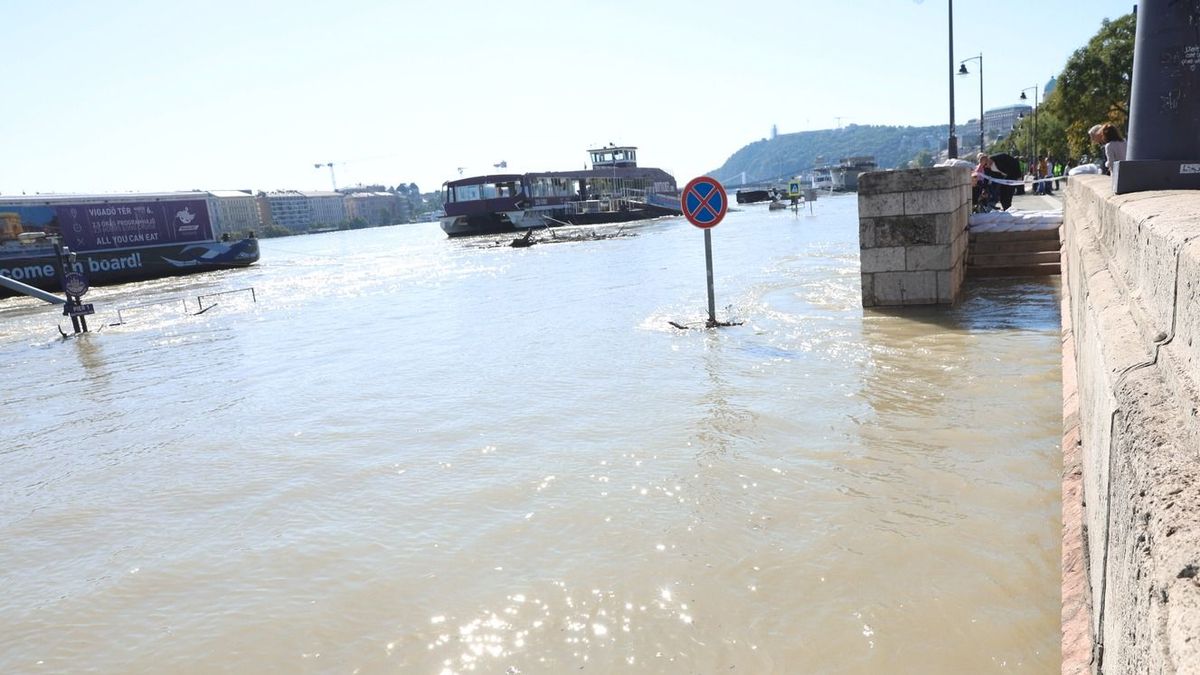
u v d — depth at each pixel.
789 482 4.46
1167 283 1.91
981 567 3.30
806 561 3.51
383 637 3.24
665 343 9.26
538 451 5.54
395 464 5.61
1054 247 11.86
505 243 54.19
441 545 4.10
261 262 55.09
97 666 3.28
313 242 148.12
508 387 7.73
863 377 6.62
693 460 4.99
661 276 19.08
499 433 6.12
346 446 6.21
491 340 11.05
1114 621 1.72
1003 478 4.18
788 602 3.19
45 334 19.41
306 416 7.42
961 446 4.73
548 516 4.32
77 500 5.55
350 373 9.55
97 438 7.49
